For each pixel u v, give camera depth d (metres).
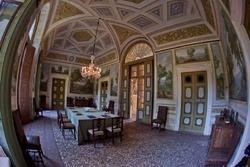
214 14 4.82
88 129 5.02
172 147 4.75
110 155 4.02
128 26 8.27
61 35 10.70
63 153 4.05
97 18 8.03
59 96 13.35
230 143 3.29
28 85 7.66
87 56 14.00
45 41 9.69
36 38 8.21
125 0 6.29
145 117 8.79
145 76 9.03
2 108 2.32
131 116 10.08
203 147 4.78
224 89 6.16
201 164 3.59
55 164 3.42
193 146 4.87
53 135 5.65
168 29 7.28
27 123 7.40
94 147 4.58
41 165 3.34
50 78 12.94
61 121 5.66
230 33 3.49
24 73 7.50
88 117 5.31
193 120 6.79
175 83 7.30
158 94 7.97
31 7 2.40
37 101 10.88
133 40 9.55
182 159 3.86
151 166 3.45
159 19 6.96
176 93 7.26
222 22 4.29
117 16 7.51
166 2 5.98
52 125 7.20
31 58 7.66
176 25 6.92
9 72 2.39
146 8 6.51
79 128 4.88
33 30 7.22
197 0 5.30
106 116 5.56
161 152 4.31
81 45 12.53
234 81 3.94
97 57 13.58
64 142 4.95
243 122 2.94
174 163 3.63
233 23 2.59
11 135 2.39
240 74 3.17
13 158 2.35
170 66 7.53
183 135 6.25
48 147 4.45
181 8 6.08
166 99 7.62
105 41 11.20
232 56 3.82
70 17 7.88
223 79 6.17
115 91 11.05
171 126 7.26
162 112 7.58
